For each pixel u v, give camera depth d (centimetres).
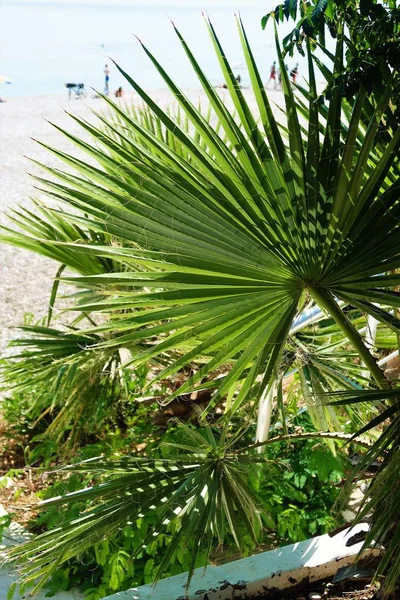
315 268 246
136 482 280
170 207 243
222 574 320
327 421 348
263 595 320
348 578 318
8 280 851
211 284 237
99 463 288
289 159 242
